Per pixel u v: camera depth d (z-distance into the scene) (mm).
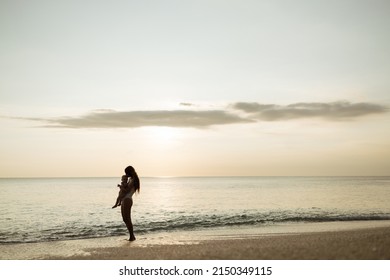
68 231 17359
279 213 25078
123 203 12867
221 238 13133
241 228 16938
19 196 50938
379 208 28516
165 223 19812
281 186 89250
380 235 10781
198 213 26078
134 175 12891
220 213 25812
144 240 13070
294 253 8242
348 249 8391
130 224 12891
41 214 26703
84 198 46344
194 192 63781
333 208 28938
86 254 10344
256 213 25281
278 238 11805
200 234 14781
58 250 11453
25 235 16141
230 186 95312
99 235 15555
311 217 21578
